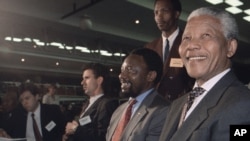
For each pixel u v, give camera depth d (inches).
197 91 50.9
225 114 41.9
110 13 351.9
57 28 386.9
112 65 552.4
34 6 326.3
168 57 97.3
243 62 627.8
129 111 73.9
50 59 554.6
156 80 75.2
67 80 711.7
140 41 462.6
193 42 49.5
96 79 100.3
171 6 100.3
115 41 466.6
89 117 92.1
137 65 72.9
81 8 305.6
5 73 593.0
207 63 48.6
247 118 40.6
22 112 128.4
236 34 49.5
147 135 64.4
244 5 317.4
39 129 122.6
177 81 92.4
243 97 42.3
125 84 73.9
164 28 101.3
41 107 126.1
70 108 257.6
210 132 42.6
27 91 122.0
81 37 441.7
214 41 48.6
